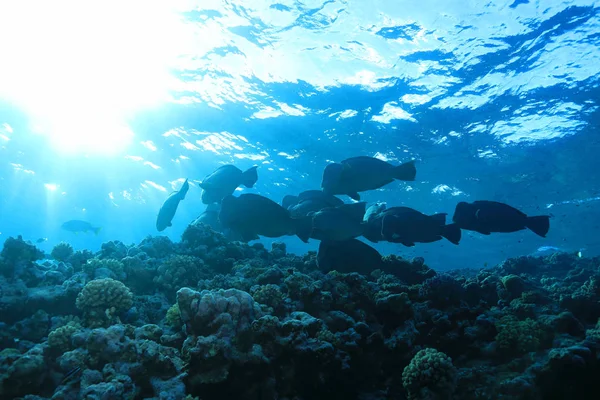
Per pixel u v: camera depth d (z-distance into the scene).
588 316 6.43
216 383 3.69
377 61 14.74
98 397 3.20
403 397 4.80
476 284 7.17
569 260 11.70
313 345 4.05
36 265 5.82
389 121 18.55
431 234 5.66
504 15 12.52
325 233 5.78
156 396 3.51
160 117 19.36
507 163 22.06
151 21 13.58
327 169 6.30
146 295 6.09
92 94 18.05
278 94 16.83
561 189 25.56
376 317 5.62
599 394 4.43
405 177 5.82
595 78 14.80
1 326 4.66
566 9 12.10
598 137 18.78
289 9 12.56
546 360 4.67
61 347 4.13
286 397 4.04
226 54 14.76
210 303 4.00
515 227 5.40
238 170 7.20
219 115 18.80
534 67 14.50
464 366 5.23
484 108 17.06
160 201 34.47
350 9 12.52
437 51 14.11
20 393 3.62
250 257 8.45
